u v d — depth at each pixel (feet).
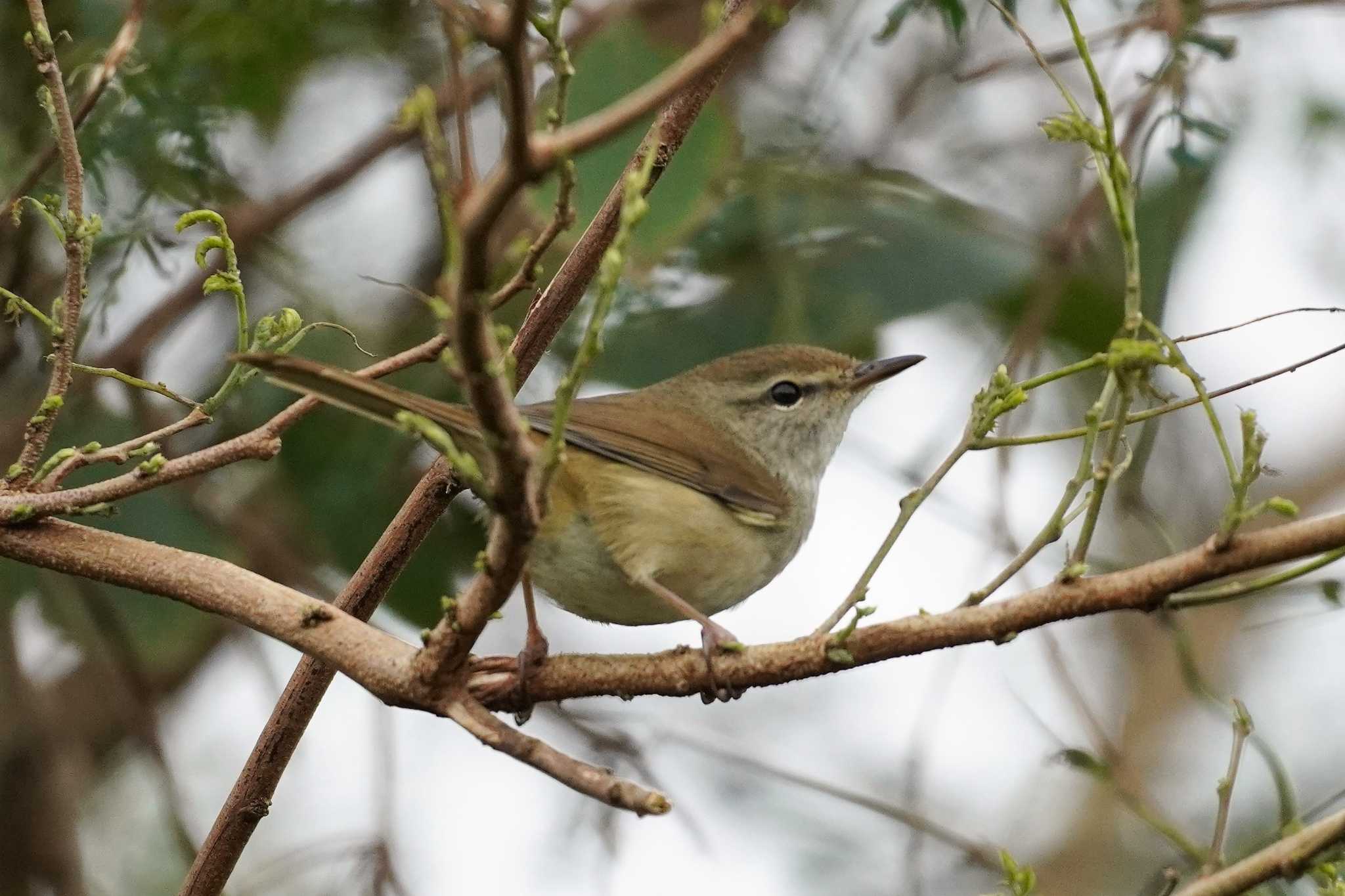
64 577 37.45
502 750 18.42
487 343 14.19
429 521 24.08
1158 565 18.65
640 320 37.42
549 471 15.90
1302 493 51.98
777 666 20.26
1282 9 37.09
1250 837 41.78
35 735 39.34
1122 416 18.71
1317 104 41.45
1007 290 38.40
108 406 37.32
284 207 38.55
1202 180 35.60
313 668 23.35
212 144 34.63
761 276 37.96
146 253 32.94
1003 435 36.06
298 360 18.61
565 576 27.02
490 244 13.58
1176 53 31.30
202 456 21.24
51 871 38.88
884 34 33.91
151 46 34.19
